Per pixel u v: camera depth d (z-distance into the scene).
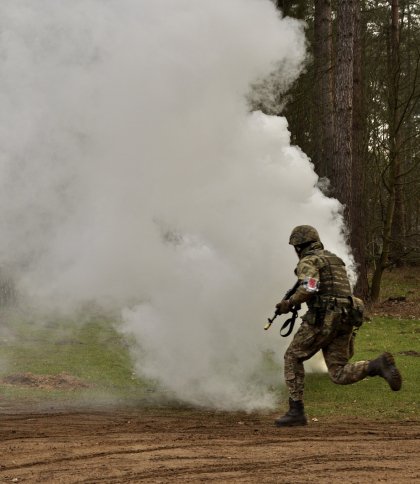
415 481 4.77
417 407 8.44
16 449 5.80
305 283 6.82
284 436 6.52
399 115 24.67
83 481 4.81
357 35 21.59
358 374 6.75
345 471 5.07
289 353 7.15
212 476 4.92
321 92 18.00
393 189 22.44
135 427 7.00
